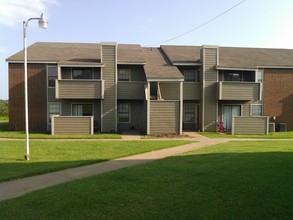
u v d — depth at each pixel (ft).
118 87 69.82
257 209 15.47
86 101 71.00
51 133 61.16
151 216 14.88
